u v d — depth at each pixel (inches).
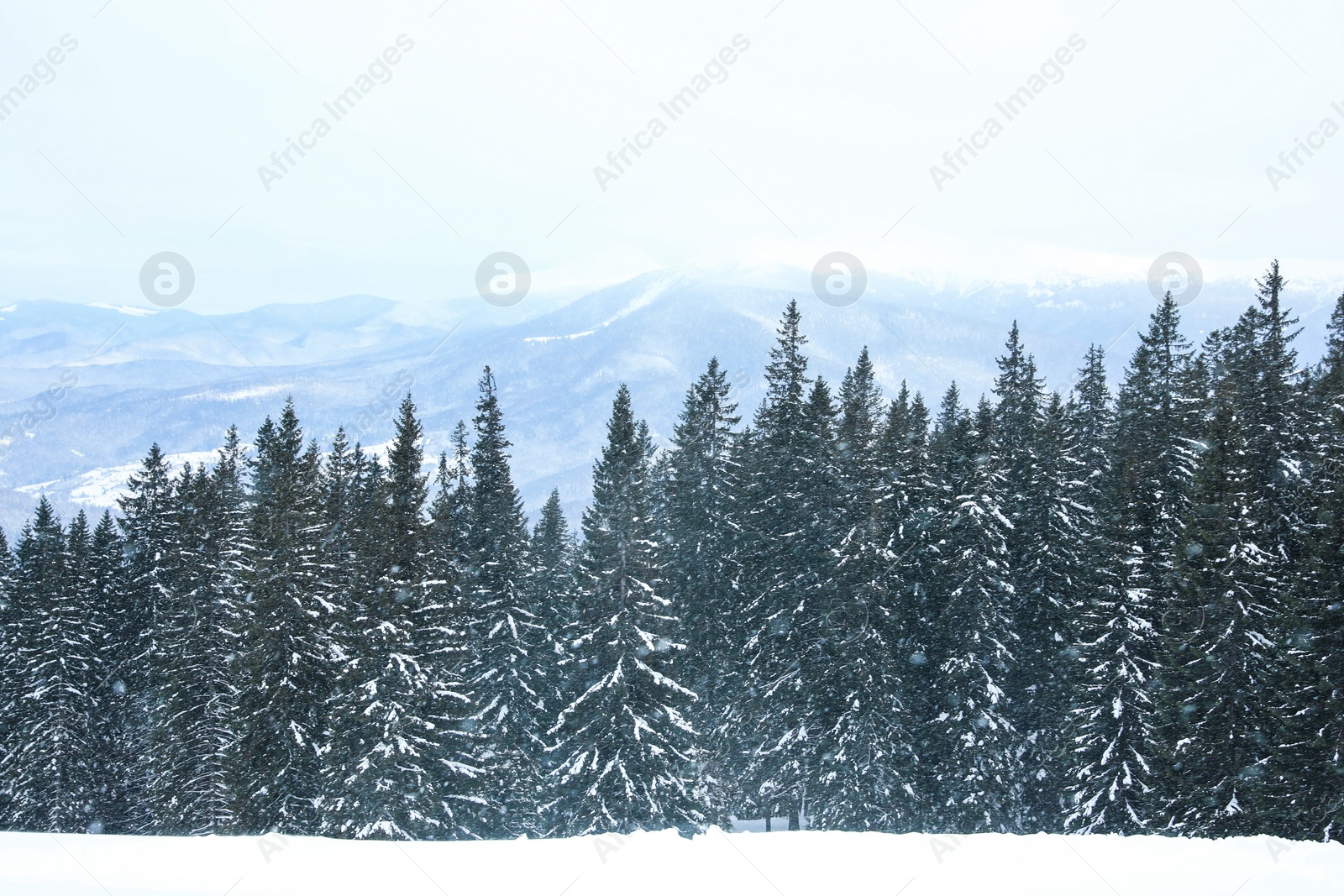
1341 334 1528.1
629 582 1256.2
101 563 1839.3
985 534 1210.0
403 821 1052.5
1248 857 446.3
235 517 1489.9
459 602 1318.9
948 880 406.9
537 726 1403.8
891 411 1529.3
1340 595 907.4
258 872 440.5
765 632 1418.6
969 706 1194.6
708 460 1601.9
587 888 399.9
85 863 463.8
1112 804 1088.8
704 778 1501.0
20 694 1616.6
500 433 1585.9
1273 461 1164.5
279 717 1116.5
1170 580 1059.3
